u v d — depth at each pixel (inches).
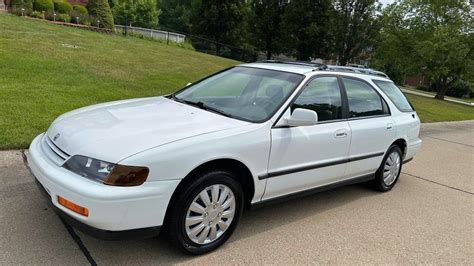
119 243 134.7
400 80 1984.5
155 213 118.3
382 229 172.7
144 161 115.1
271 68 183.3
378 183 218.2
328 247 150.6
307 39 1358.3
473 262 152.9
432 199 221.6
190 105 163.8
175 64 639.8
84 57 506.0
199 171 130.4
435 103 980.6
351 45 1235.2
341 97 183.9
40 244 128.1
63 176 115.6
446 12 1177.4
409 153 236.4
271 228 160.7
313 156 165.0
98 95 334.6
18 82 330.0
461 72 1159.0
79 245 130.3
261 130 145.2
